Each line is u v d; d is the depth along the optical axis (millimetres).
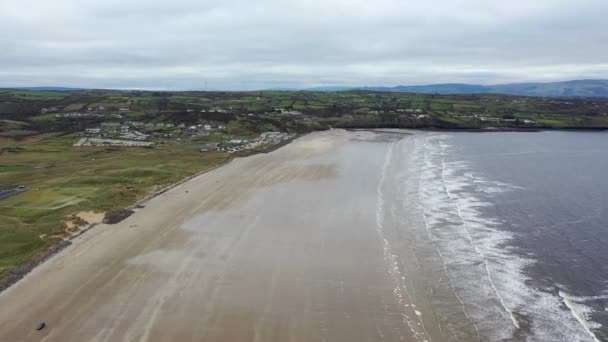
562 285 25000
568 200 43688
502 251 30031
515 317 21500
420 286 24734
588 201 43375
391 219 36719
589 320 21250
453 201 42656
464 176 55750
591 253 29766
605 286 24875
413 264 27719
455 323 20969
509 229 34562
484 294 23828
